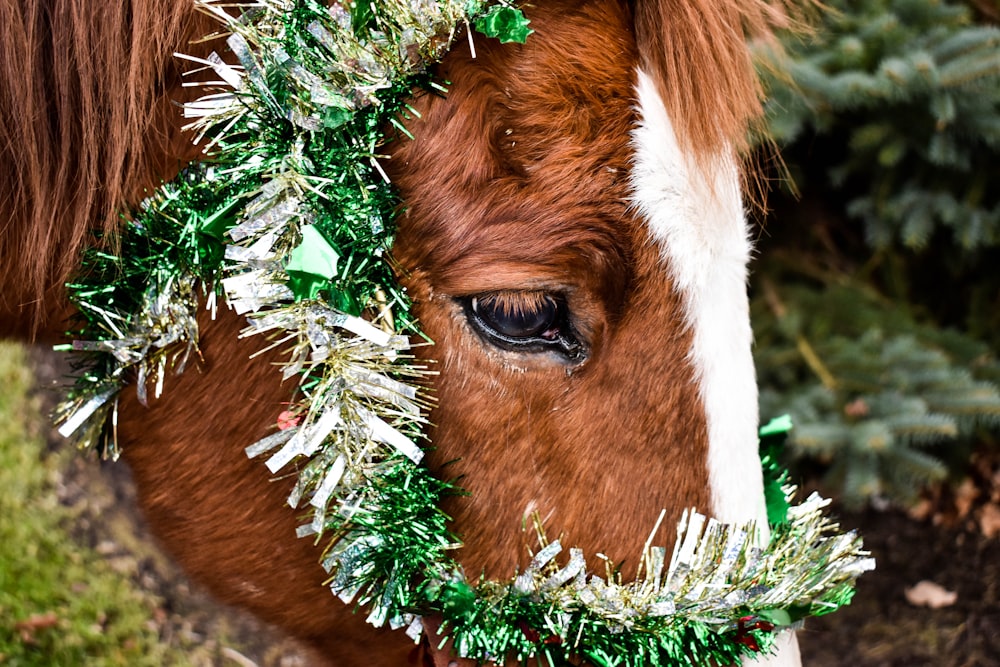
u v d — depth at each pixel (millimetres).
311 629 792
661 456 733
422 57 695
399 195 706
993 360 1306
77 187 727
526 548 738
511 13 685
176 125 723
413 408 712
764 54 833
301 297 699
